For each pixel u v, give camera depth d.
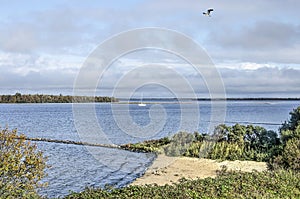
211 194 6.65
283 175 8.52
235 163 12.93
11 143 5.96
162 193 6.63
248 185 7.40
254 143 14.40
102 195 6.80
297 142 11.64
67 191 9.94
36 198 6.39
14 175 5.96
